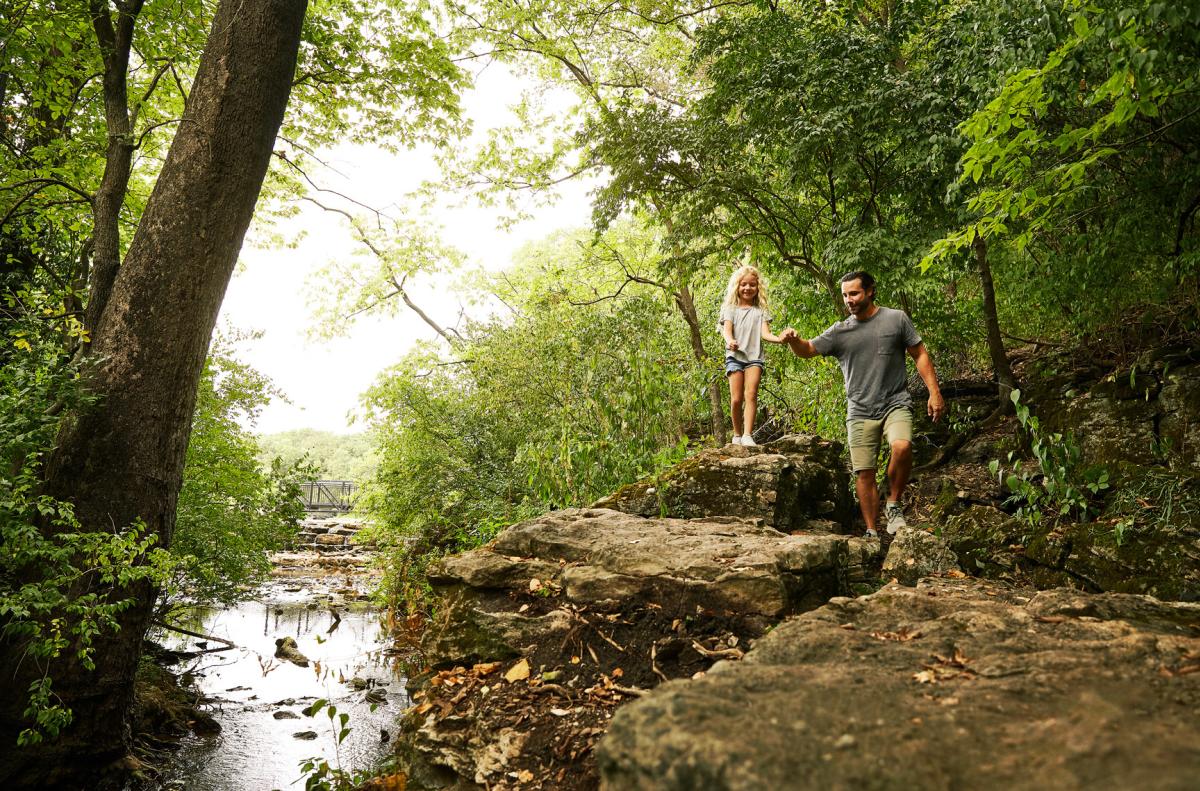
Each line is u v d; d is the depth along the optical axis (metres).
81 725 5.43
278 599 13.70
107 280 6.46
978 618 2.43
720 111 9.73
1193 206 6.14
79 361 5.24
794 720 1.56
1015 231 7.89
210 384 9.05
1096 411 6.76
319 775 4.42
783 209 10.01
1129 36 4.00
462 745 3.33
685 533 4.41
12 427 4.63
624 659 3.47
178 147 6.34
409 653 9.09
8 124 8.76
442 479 12.26
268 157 6.66
